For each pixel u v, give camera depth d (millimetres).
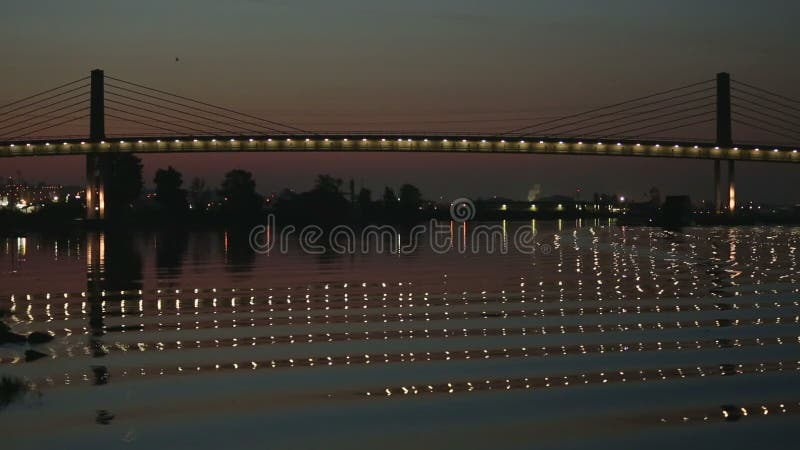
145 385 15039
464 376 15594
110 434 12219
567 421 12703
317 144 165500
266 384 15125
